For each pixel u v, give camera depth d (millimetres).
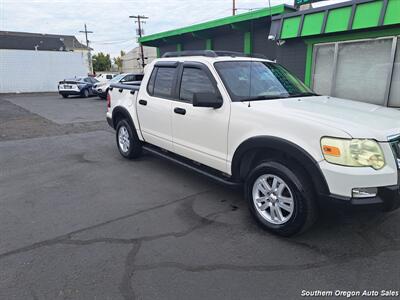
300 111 3369
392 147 2912
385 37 7652
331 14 8297
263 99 3945
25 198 4480
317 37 8961
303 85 4746
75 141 8203
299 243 3273
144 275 2793
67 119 12242
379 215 3793
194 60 4488
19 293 2576
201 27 13242
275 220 3426
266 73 4457
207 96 3812
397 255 3053
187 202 4316
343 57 8617
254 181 3557
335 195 2912
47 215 3947
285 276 2775
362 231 3477
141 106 5477
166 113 4828
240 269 2871
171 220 3803
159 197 4492
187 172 5570
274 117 3346
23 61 31672
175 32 14773
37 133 9344
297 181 3146
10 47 51094
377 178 2816
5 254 3107
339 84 8828
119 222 3756
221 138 3928
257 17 10891
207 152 4188
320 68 9250
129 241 3338
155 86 5219
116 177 5332
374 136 2867
